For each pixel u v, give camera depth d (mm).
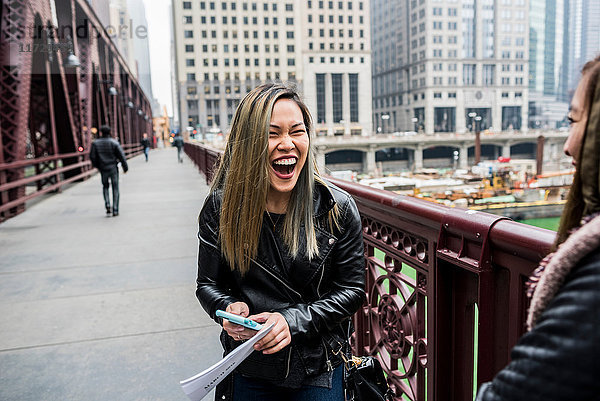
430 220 1671
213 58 118000
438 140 102312
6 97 10016
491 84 136375
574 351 550
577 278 597
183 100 117375
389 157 111750
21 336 3820
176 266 5809
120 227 8367
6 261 6184
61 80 16219
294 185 1444
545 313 621
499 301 1384
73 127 17172
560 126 81750
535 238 1142
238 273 1509
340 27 126062
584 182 667
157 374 3156
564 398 565
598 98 650
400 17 153000
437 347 1702
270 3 119812
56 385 3035
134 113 53531
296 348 1459
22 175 10094
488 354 1397
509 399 634
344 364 1541
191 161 29250
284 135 1415
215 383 1318
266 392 1536
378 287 2396
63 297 4758
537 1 134375
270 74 120562
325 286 1533
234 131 1479
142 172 20844
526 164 47781
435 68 134375
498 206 30594
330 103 126500
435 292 1695
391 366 2215
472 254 1465
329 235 1466
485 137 104500
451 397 1714
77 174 17750
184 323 4023
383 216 2191
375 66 181750
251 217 1427
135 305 4484
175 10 116875
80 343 3668
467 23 135500
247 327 1322
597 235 585
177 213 9727
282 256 1465
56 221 9086
